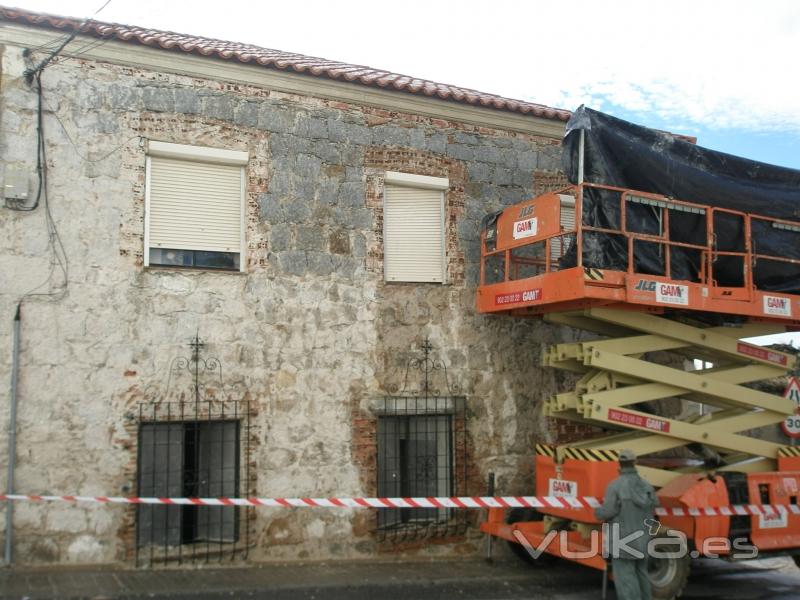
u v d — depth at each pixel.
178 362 9.60
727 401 10.51
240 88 10.27
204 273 9.84
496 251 10.77
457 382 11.11
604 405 9.55
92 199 9.39
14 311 8.93
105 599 7.92
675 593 8.72
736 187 10.21
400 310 10.90
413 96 11.26
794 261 10.48
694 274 9.99
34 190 9.13
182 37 11.16
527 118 12.06
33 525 8.80
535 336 11.73
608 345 9.71
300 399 10.17
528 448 11.45
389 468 10.75
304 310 10.32
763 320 10.66
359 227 10.79
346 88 10.84
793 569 11.23
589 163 9.42
